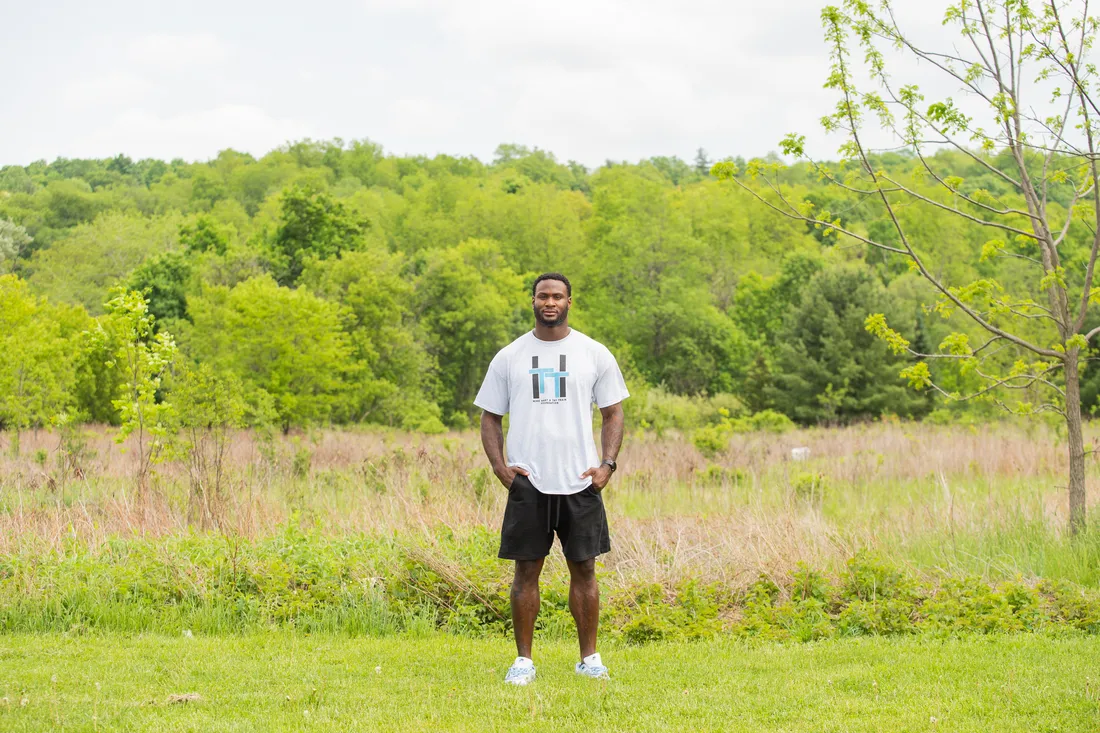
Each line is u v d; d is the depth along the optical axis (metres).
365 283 36.97
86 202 92.12
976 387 36.31
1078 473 8.23
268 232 53.91
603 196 87.75
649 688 4.55
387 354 37.41
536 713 4.14
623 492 13.27
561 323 4.81
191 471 9.58
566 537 4.76
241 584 6.75
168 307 43.25
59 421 15.03
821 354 39.19
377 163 123.25
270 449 14.41
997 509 9.28
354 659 5.25
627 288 65.81
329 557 7.25
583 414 4.77
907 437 20.03
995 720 3.98
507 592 6.56
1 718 4.02
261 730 3.94
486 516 9.14
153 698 4.38
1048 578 7.13
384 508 9.05
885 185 8.91
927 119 8.10
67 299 58.31
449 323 48.97
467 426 40.72
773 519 8.74
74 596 6.37
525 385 4.77
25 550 7.13
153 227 71.50
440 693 4.50
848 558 7.14
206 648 5.51
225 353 27.91
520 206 80.50
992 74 8.11
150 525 8.42
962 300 8.59
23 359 18.52
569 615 6.36
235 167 109.81
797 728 3.93
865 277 40.41
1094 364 31.94
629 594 6.66
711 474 14.70
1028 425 21.11
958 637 5.71
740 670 4.91
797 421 38.69
